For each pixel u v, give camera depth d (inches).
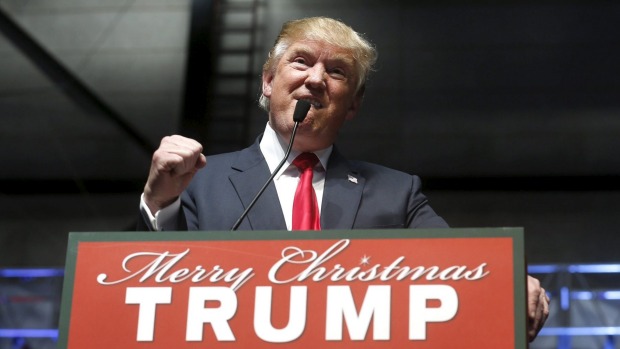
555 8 317.1
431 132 327.6
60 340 86.0
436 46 321.7
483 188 330.0
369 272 84.6
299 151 119.4
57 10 331.0
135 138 335.6
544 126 324.2
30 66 333.7
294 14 325.1
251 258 86.4
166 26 330.0
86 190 342.6
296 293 84.7
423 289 83.6
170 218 106.7
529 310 97.8
